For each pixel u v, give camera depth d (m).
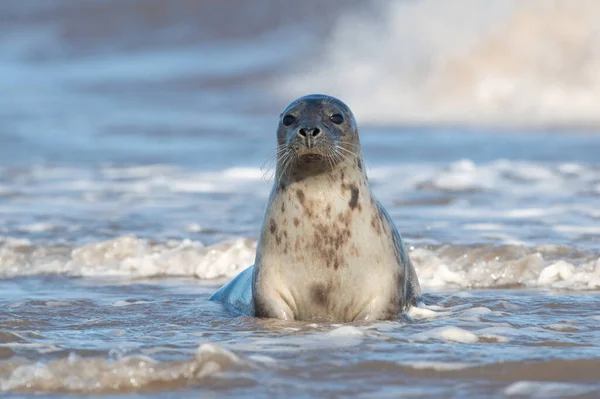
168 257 36.62
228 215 47.50
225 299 29.64
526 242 37.62
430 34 124.75
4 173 65.81
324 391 18.22
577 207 47.09
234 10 183.12
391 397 17.78
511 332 23.94
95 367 19.41
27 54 189.38
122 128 99.81
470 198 50.69
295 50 153.62
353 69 128.88
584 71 112.19
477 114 107.19
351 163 25.41
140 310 28.28
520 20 118.81
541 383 18.66
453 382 18.83
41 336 24.00
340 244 25.03
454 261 34.78
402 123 100.75
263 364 20.06
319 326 24.77
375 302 25.41
